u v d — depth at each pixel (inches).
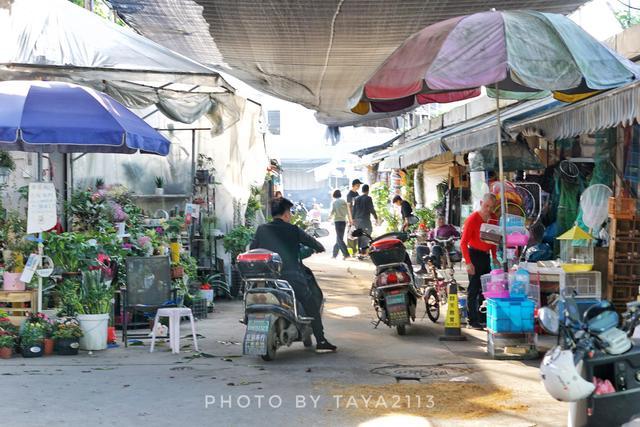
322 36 458.9
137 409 290.4
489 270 484.1
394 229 1163.9
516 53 324.2
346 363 383.2
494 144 546.0
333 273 871.7
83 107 410.0
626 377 222.7
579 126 438.6
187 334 477.1
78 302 418.6
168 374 354.0
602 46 337.1
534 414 284.7
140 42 515.5
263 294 384.2
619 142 496.7
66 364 377.1
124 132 404.8
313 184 2395.4
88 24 518.9
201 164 675.4
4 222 474.6
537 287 420.5
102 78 482.9
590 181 523.2
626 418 221.9
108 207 518.6
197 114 569.9
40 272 431.2
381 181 1359.5
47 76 480.7
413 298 480.4
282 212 417.4
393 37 459.2
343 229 1068.5
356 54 511.5
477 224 478.9
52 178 558.3
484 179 603.8
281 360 390.9
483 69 322.3
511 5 390.3
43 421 272.5
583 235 462.0
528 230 494.0
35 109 401.4
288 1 378.9
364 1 374.9
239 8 400.5
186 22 454.6
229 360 390.3
